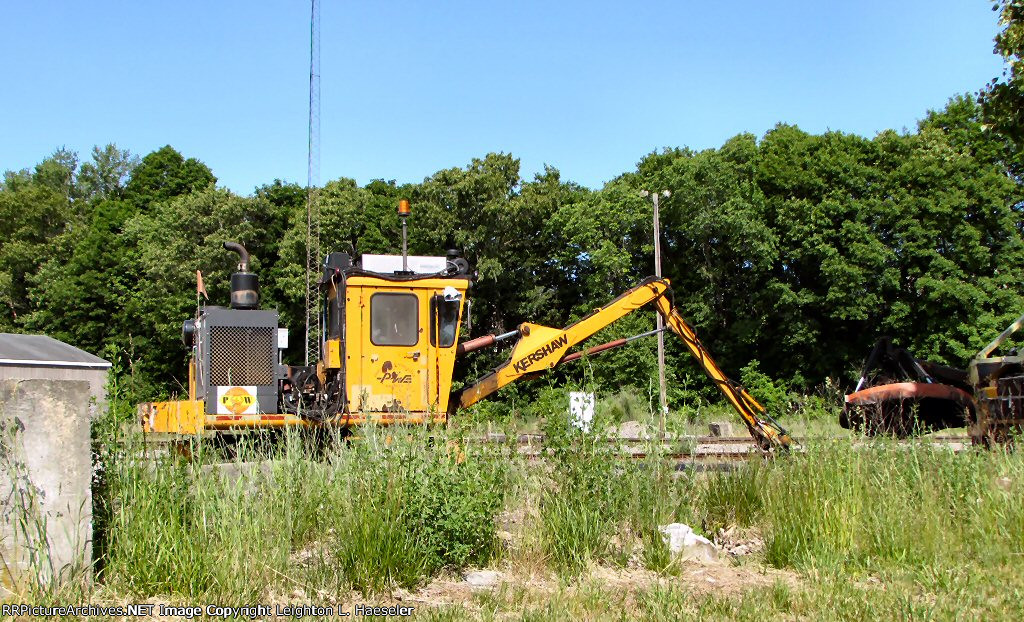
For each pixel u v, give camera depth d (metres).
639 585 6.44
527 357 12.83
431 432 7.40
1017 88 14.68
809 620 5.57
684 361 39.47
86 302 52.75
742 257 41.25
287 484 7.25
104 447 6.31
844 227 36.94
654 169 45.72
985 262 37.00
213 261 45.50
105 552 5.96
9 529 5.36
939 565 6.71
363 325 11.73
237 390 11.70
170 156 68.88
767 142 43.91
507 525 7.50
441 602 5.95
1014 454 8.88
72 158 102.12
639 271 42.88
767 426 12.55
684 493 8.29
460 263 12.34
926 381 12.62
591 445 7.70
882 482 7.93
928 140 43.34
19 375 11.81
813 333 37.69
